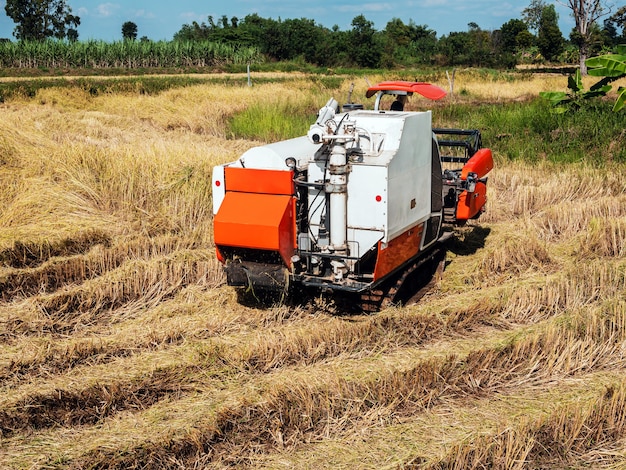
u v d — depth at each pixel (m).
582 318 7.01
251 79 34.22
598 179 12.73
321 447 5.13
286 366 6.31
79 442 5.16
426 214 7.88
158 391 5.90
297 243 7.10
